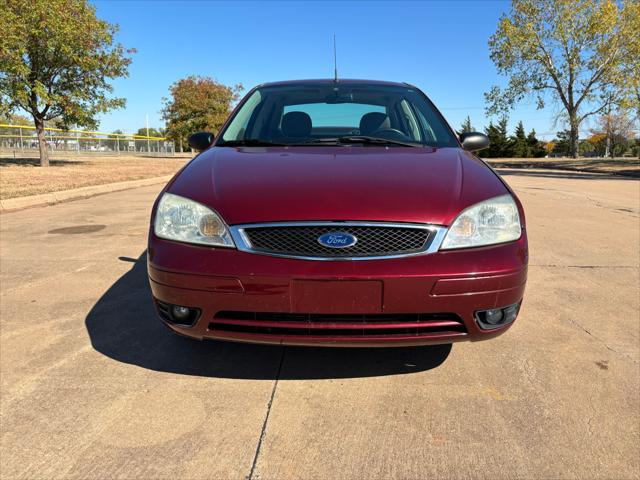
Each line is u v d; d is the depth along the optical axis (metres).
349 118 3.46
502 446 2.03
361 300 2.11
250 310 2.16
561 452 1.99
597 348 2.93
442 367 2.69
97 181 12.38
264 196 2.28
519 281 2.24
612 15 30.72
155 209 2.46
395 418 2.22
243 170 2.55
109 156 33.47
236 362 2.74
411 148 3.04
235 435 2.10
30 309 3.53
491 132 67.44
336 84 3.88
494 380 2.55
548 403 2.34
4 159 22.94
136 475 1.86
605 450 2.00
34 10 15.70
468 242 2.20
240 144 3.17
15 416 2.22
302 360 2.76
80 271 4.46
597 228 6.63
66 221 7.11
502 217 2.29
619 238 5.98
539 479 1.84
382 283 2.09
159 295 2.30
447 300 2.14
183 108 37.78
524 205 8.93
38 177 13.12
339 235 2.14
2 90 16.16
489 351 2.89
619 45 31.53
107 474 1.86
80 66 17.53
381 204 2.22
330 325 2.14
